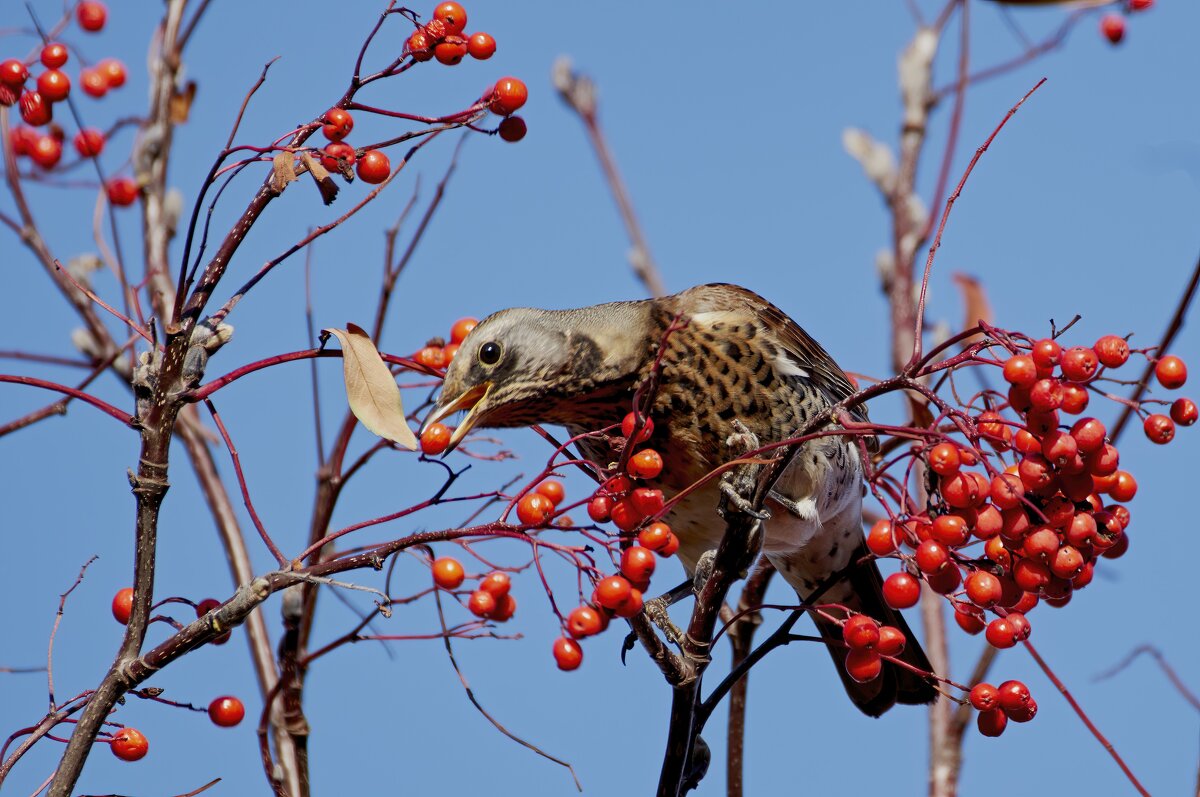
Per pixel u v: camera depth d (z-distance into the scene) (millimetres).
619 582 7996
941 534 8008
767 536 12055
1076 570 7898
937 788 11242
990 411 8219
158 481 7289
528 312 11750
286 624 9750
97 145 11984
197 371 7535
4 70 9078
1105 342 7727
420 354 10258
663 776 8914
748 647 11141
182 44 12883
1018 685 8438
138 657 7141
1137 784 8258
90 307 12023
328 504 10180
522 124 8125
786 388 11914
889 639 8555
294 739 9680
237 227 7516
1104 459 7742
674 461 11883
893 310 13383
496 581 8781
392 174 7777
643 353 11852
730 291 12766
